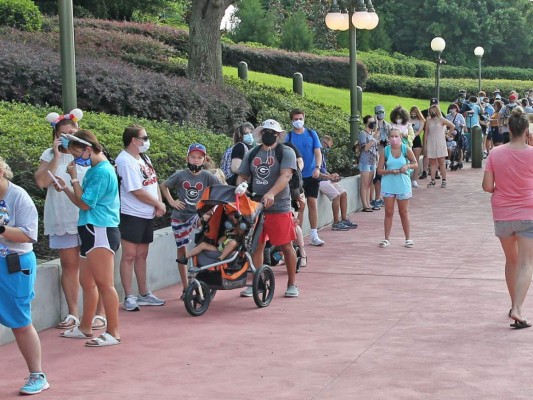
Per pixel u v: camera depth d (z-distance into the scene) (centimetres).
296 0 5122
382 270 1173
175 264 1090
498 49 6059
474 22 5847
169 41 2938
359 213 1725
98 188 791
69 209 860
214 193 949
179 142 1381
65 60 956
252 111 1997
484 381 688
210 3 2038
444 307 954
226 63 3381
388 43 5503
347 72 3622
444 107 4184
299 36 4459
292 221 1006
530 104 3148
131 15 3522
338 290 1050
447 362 741
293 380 696
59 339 836
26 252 682
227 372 721
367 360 749
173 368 735
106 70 1634
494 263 1215
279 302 990
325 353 773
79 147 795
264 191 990
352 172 1888
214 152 1385
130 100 1603
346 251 1321
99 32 2425
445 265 1203
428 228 1530
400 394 657
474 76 5562
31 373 681
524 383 682
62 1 948
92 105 1579
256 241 973
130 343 816
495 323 878
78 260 872
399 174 1337
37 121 1283
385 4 6075
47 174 848
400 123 1798
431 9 5875
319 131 1917
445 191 2030
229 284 947
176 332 856
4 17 2362
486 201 1853
